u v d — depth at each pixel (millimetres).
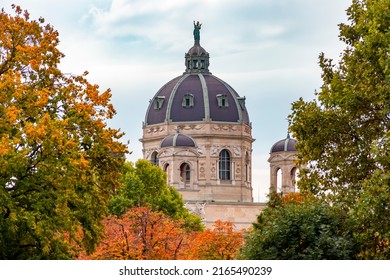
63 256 70188
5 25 74062
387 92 63500
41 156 68000
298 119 71562
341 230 65250
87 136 75750
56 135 66938
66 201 69062
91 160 76625
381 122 70125
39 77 76188
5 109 67812
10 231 67875
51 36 76188
